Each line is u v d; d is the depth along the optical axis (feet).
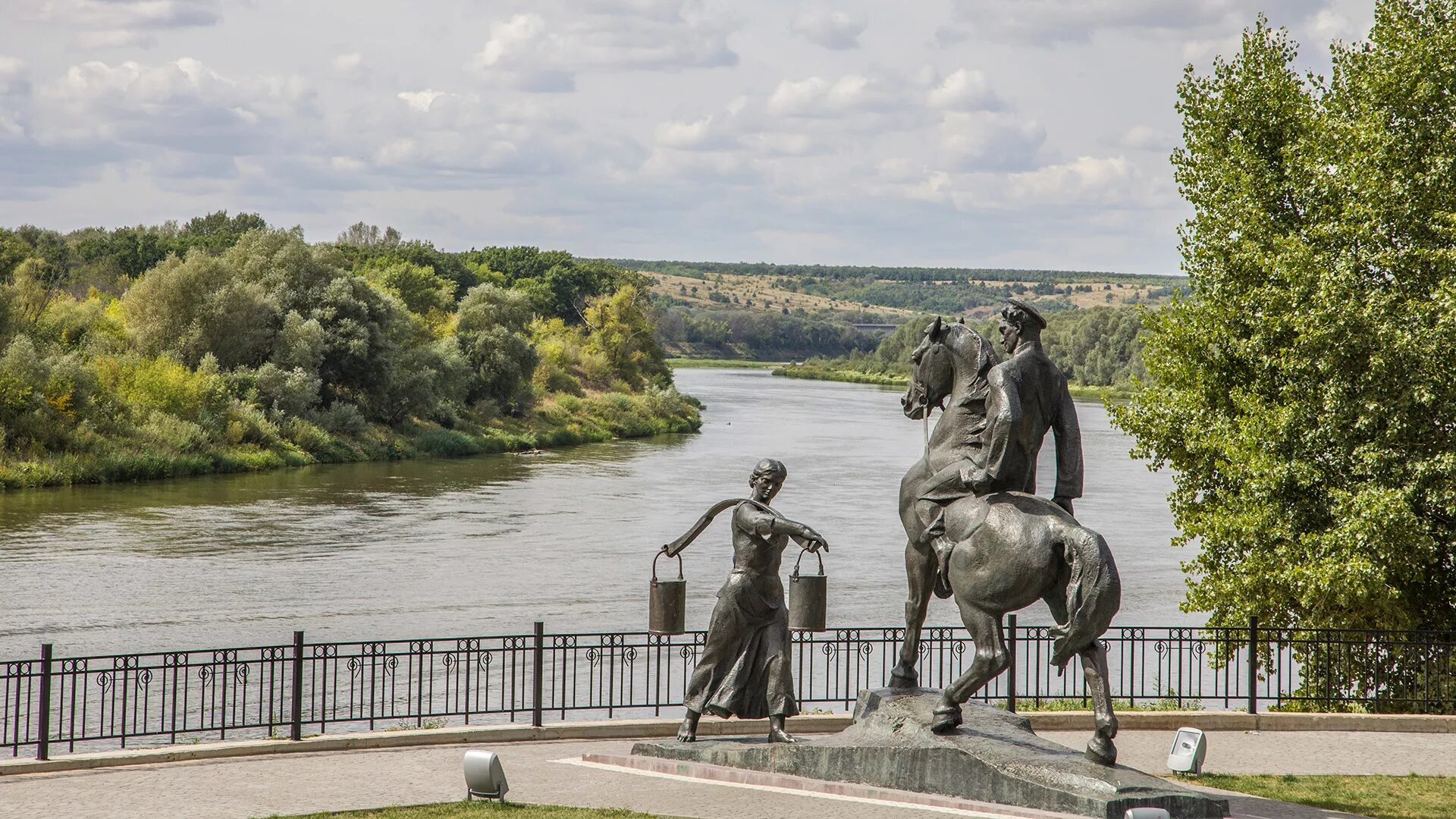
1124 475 248.11
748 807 41.04
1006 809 39.81
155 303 267.59
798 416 418.92
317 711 77.56
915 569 46.16
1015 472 43.01
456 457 278.26
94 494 194.80
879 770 43.19
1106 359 553.64
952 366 45.55
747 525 47.09
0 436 202.49
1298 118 78.79
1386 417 67.87
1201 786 46.44
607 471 249.55
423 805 41.78
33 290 262.47
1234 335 77.97
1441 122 71.15
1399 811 42.86
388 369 287.28
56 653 97.09
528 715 76.54
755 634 47.55
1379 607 70.74
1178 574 136.98
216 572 133.08
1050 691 89.45
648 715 76.48
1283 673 101.60
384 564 139.95
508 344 336.90
